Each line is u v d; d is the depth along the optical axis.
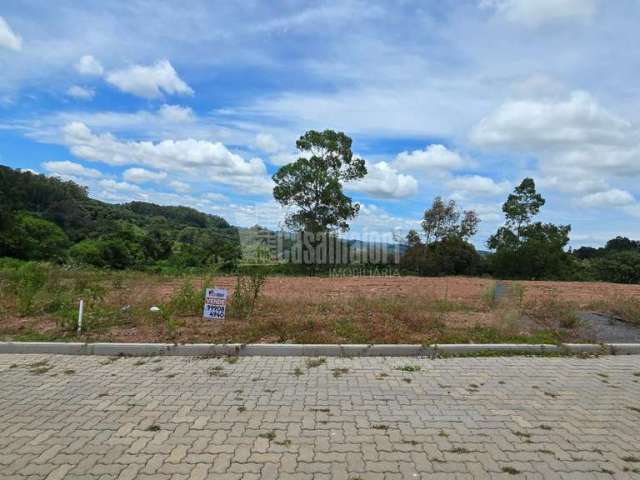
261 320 7.02
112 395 4.22
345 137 29.42
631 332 6.89
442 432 3.47
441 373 5.00
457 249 32.31
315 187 27.94
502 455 3.11
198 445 3.21
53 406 3.94
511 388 4.53
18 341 5.81
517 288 9.55
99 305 7.73
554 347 5.92
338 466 2.93
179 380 4.67
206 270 15.51
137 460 2.99
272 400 4.12
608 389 4.54
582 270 32.62
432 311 7.93
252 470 2.87
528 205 32.28
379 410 3.91
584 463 3.00
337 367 5.18
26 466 2.90
